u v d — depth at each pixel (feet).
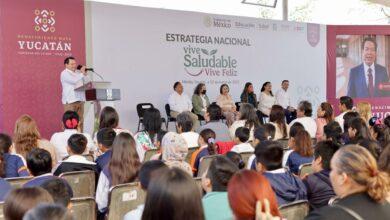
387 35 52.95
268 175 11.82
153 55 41.42
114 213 12.84
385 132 19.25
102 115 20.66
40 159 12.73
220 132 24.03
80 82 32.83
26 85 35.19
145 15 40.96
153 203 6.28
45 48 36.01
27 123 18.06
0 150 15.61
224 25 45.55
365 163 7.72
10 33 34.53
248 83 44.57
